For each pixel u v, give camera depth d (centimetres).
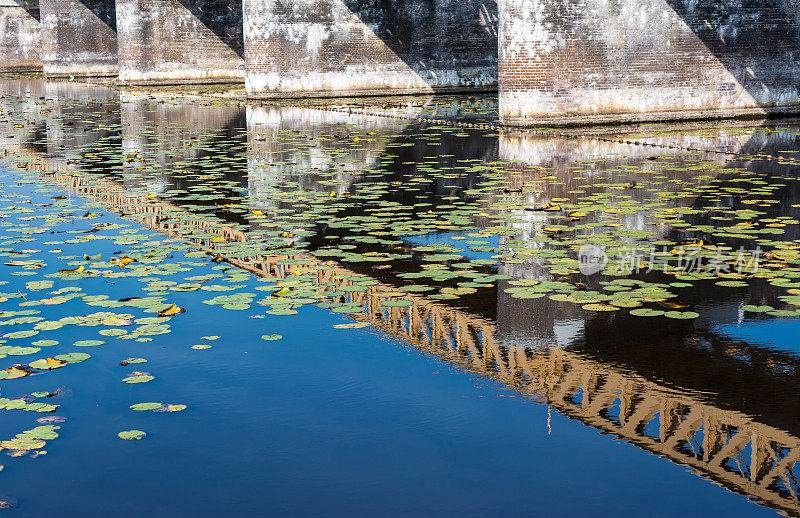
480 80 2877
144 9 3269
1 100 2680
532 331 538
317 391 445
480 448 378
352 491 341
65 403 432
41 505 333
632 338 521
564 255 719
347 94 2705
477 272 672
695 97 1848
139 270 682
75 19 3828
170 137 1659
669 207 912
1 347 505
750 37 1869
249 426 403
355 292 625
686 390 441
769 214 877
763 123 1795
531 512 325
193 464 366
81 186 1105
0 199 1021
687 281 641
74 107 2409
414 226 847
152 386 454
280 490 343
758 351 497
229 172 1210
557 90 1727
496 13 2861
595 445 380
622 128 1716
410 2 2734
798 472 357
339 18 2647
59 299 607
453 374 467
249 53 2572
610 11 1730
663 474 354
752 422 403
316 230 836
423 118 2003
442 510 326
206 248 763
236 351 507
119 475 356
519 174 1153
